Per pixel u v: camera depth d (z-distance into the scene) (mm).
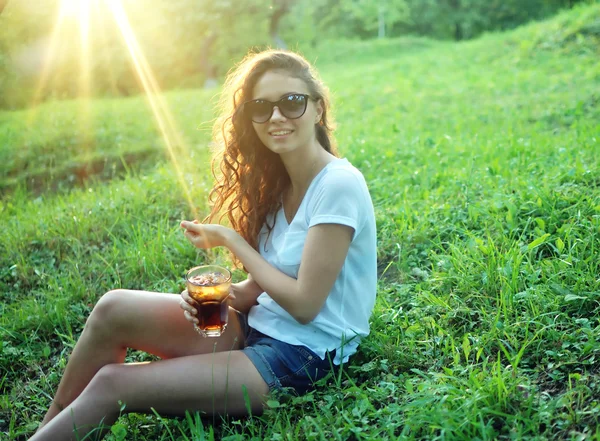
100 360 2760
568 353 2648
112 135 9078
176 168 6793
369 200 2654
